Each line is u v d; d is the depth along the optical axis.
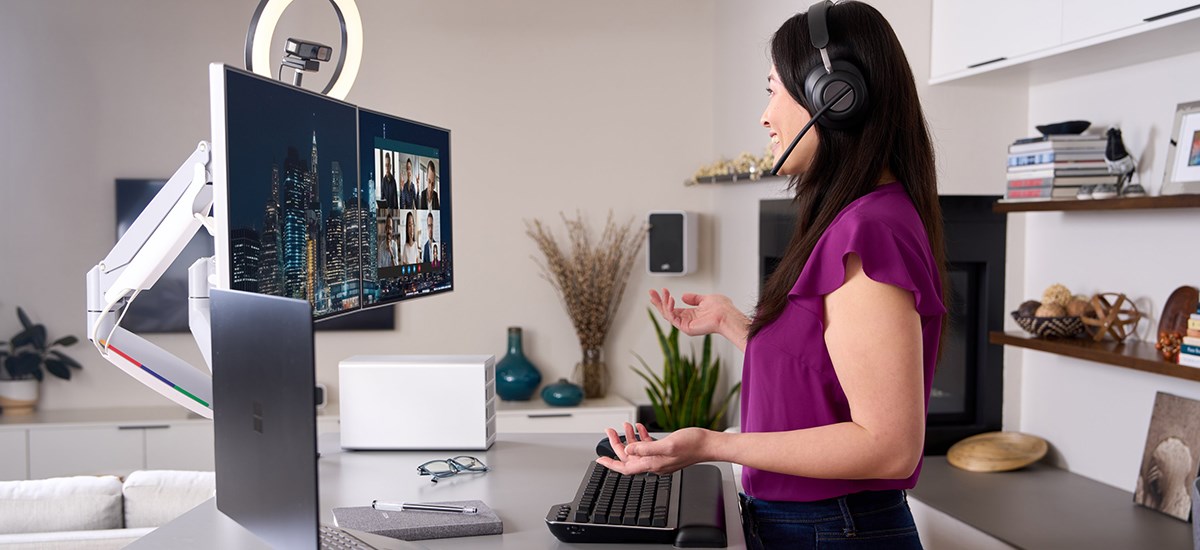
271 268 1.49
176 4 4.59
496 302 4.89
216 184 1.35
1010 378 3.33
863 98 1.32
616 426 4.57
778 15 3.84
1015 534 2.43
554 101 4.89
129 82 4.58
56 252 4.58
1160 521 2.56
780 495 1.39
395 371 1.94
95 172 4.59
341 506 1.53
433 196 2.20
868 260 1.23
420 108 4.80
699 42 4.95
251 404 1.17
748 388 1.41
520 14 4.86
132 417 4.42
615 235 4.94
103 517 2.10
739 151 4.44
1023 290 3.29
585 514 1.34
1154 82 2.73
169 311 4.60
